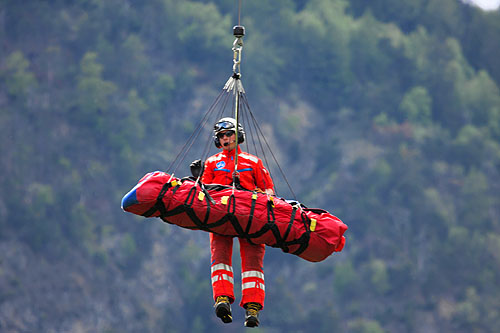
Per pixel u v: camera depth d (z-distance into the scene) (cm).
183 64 15675
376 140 15162
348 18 17238
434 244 13638
